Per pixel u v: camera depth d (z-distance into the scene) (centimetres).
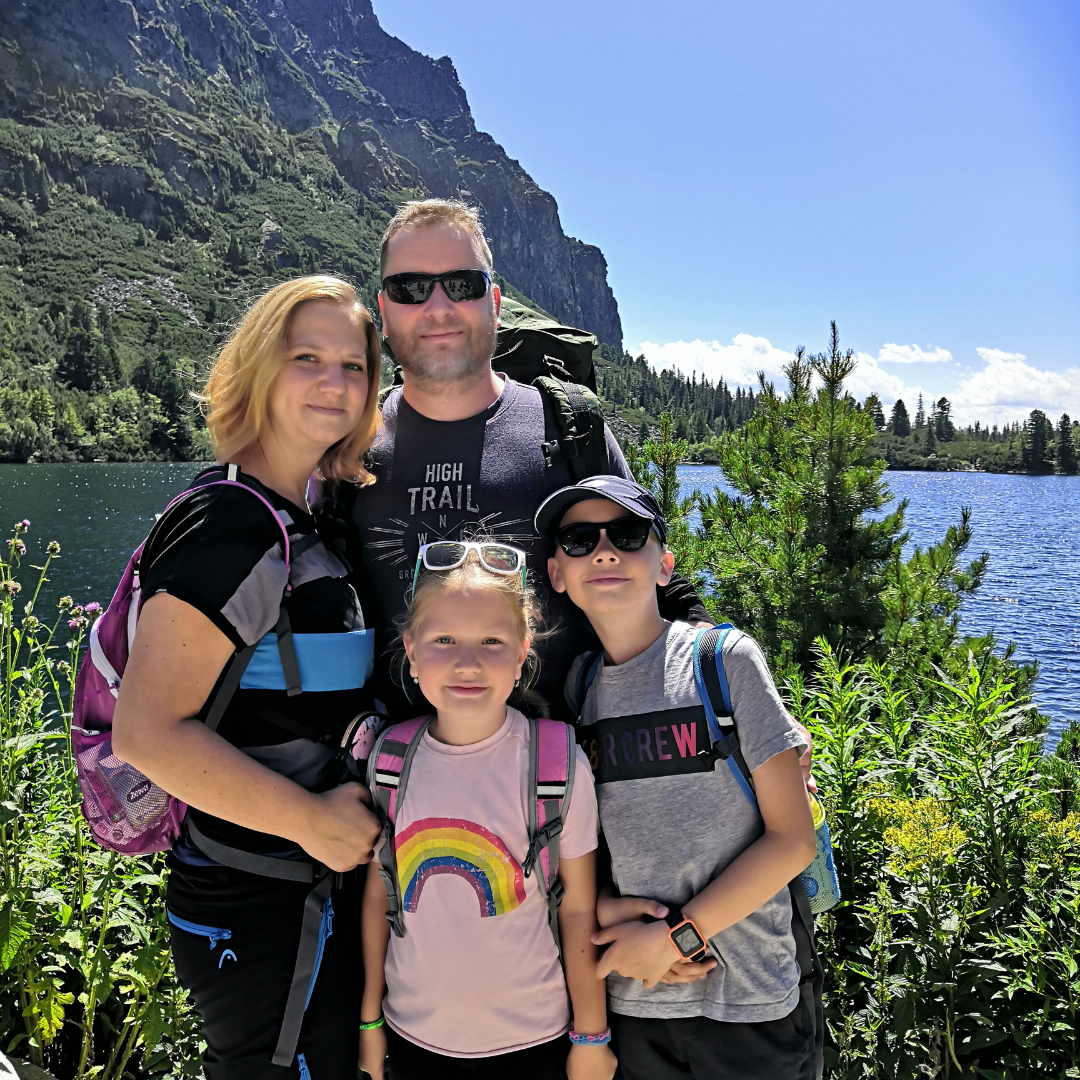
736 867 186
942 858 237
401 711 230
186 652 173
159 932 251
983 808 273
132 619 186
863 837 277
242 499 186
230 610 176
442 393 246
